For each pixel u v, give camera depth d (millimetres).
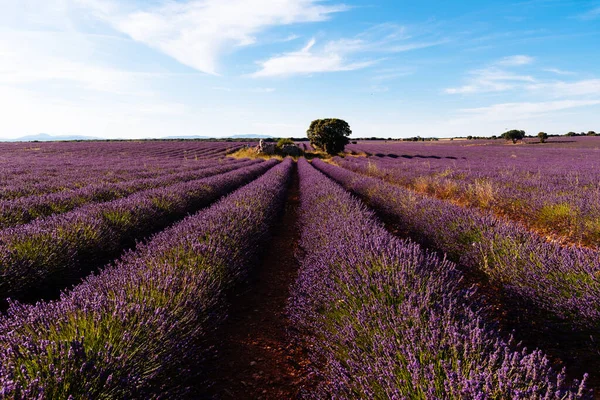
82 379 1582
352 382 1908
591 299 2576
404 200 7449
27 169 17703
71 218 5039
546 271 3131
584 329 2520
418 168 19781
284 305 3689
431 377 1630
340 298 2734
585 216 5824
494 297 3545
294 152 44344
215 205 6855
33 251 3744
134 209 6191
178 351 2076
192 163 26406
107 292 2596
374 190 10172
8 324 2029
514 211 7781
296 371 2525
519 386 1489
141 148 51688
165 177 13625
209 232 4430
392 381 1720
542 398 1411
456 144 76438
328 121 46094
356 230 4238
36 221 4922
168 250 3680
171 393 1926
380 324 2123
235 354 2756
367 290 2625
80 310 2109
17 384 1402
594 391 2174
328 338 2412
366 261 3109
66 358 1655
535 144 63719
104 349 1798
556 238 5801
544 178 11984
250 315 3459
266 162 29688
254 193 8289
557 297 2787
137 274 2928
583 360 2477
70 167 20266
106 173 16297
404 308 2264
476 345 1786
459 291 2664
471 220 5023
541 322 2828
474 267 3990
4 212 5617
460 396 1446
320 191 8703
